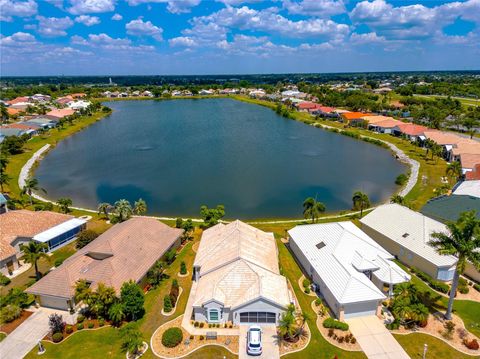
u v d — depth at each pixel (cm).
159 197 9006
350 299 4166
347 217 7531
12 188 9462
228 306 4175
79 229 6694
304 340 3975
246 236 5328
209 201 8725
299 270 5422
